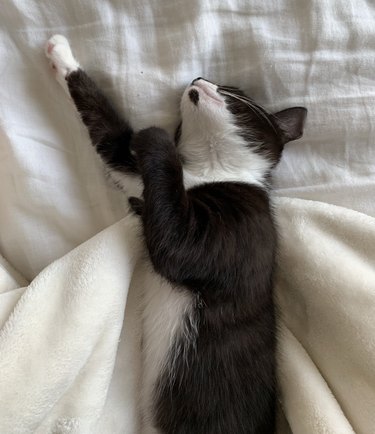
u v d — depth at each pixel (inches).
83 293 11.3
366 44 12.4
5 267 12.5
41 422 10.9
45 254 12.8
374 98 12.7
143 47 12.1
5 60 11.9
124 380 12.9
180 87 12.5
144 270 13.0
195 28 11.9
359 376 11.6
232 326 12.1
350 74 12.6
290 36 12.2
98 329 11.4
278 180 13.6
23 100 12.2
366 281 11.9
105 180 13.0
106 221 13.2
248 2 12.0
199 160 13.5
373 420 11.2
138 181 13.0
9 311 11.1
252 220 12.2
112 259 11.7
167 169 11.7
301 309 13.3
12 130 12.0
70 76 12.0
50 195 12.5
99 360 11.6
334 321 12.1
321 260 12.4
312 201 13.0
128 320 13.0
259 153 13.4
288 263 13.0
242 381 12.3
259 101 13.1
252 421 12.4
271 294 12.7
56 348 10.8
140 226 12.3
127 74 12.2
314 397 11.7
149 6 11.8
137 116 12.8
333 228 12.7
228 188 12.8
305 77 12.6
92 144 12.7
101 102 12.4
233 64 12.6
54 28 12.0
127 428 12.9
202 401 12.2
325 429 11.1
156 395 12.6
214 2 11.9
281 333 12.9
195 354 12.3
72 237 12.9
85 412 11.4
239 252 11.8
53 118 12.6
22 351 10.6
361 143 13.1
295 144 13.4
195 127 13.1
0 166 12.3
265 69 12.5
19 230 12.6
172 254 11.4
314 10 12.1
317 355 12.6
